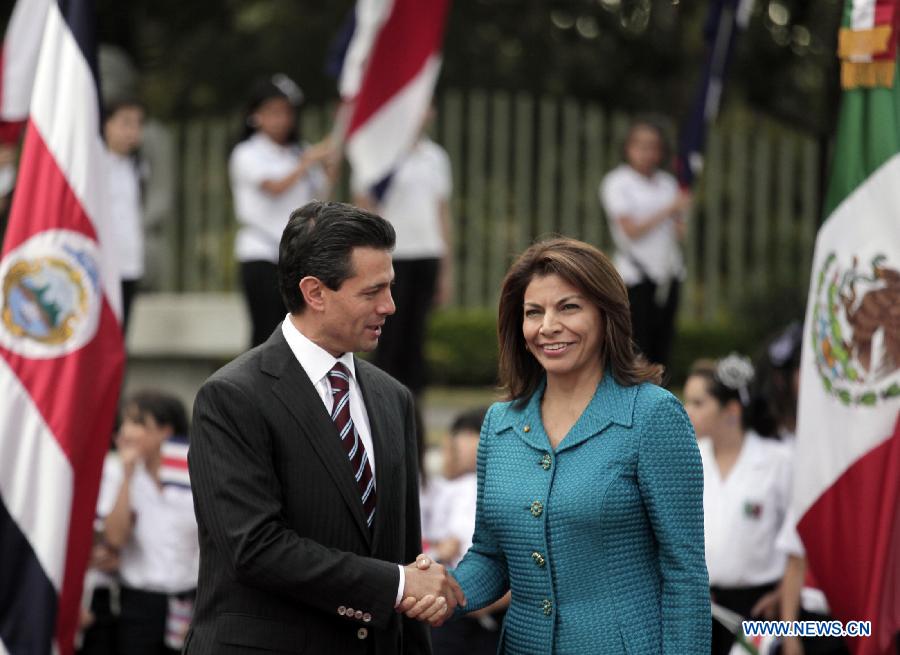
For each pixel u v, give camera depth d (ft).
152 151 130.82
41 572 65.31
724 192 149.07
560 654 46.26
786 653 68.59
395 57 99.50
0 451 65.87
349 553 47.06
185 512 74.84
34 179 68.69
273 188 101.55
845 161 64.75
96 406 67.56
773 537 70.23
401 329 106.11
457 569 50.11
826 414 64.34
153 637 74.95
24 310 67.41
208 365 133.18
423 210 105.91
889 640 62.03
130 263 104.58
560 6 193.77
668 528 45.85
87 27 70.18
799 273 147.95
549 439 48.24
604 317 48.01
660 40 191.52
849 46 64.23
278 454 47.62
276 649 46.96
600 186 145.48
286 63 188.14
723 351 146.00
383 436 49.85
